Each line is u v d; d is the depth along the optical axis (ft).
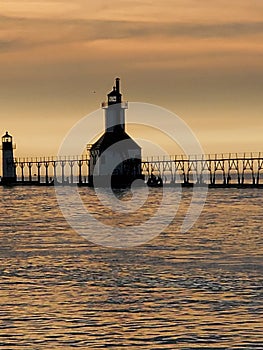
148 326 310.24
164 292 366.02
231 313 325.42
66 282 395.14
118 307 338.75
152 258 470.80
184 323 312.91
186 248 518.78
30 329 307.99
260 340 292.20
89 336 299.17
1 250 516.73
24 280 401.90
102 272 422.41
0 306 342.85
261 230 639.35
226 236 593.01
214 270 419.54
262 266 430.61
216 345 287.89
